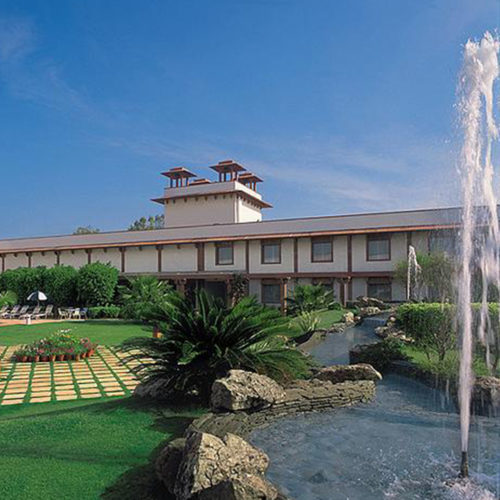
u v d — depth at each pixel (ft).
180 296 23.93
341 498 12.85
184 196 132.98
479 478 14.37
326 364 37.19
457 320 32.60
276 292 90.17
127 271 106.01
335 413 21.44
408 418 20.89
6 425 18.90
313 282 86.84
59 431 17.84
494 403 22.03
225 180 142.61
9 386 31.94
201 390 22.21
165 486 13.05
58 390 30.71
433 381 28.07
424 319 34.17
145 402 22.08
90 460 15.02
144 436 17.22
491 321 32.35
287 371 23.27
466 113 23.82
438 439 18.08
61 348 43.60
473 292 37.91
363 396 23.65
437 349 32.65
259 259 92.22
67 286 96.37
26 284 101.14
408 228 76.33
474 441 18.02
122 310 83.41
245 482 11.12
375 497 12.94
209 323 22.59
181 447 13.78
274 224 92.63
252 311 23.40
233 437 13.58
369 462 15.55
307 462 15.46
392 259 79.97
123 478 13.71
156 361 24.06
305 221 89.76
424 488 13.64
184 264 100.07
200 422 16.81
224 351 22.31
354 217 85.05
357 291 82.64
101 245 105.91
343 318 58.39
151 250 103.81
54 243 116.47
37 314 92.84
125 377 35.09
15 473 14.05
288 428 19.01
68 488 13.07
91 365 40.50
